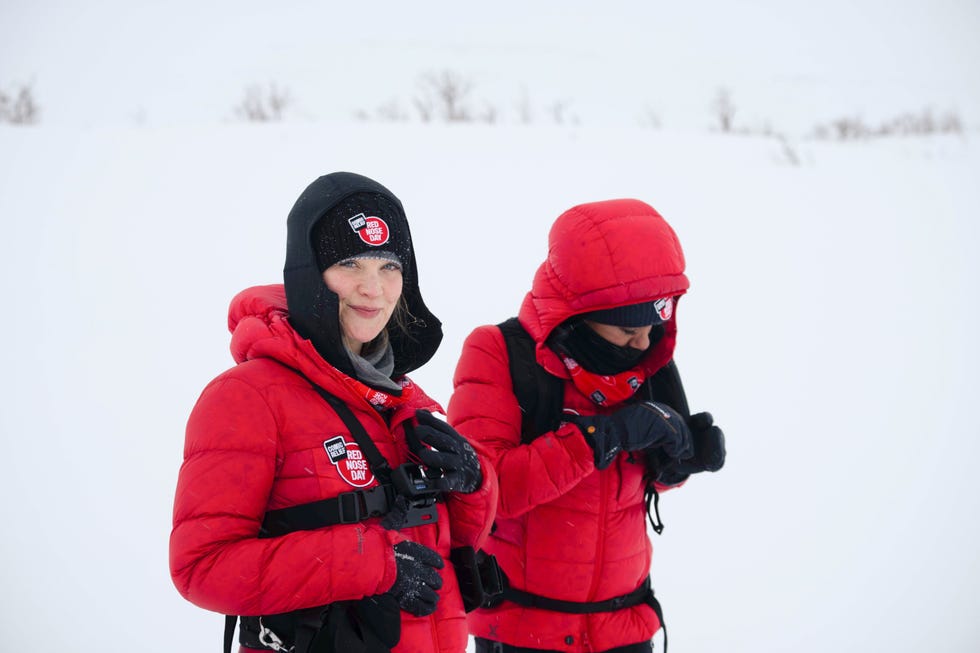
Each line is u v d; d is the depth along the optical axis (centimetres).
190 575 175
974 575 489
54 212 1155
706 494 597
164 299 909
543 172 1441
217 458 182
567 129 1797
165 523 525
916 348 869
